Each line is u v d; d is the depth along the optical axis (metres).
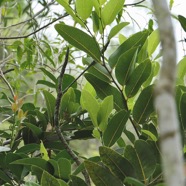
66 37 1.59
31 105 2.09
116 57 1.68
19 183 1.67
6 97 2.21
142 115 1.64
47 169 1.56
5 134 1.97
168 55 0.59
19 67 2.75
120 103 1.68
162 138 0.58
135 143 1.38
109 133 1.53
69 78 1.95
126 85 1.65
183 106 1.50
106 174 1.37
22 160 1.54
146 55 1.78
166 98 0.58
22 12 2.98
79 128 1.86
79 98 1.94
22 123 1.86
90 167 1.38
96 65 1.71
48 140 1.87
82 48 1.60
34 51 2.73
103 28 1.61
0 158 1.74
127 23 1.59
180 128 1.49
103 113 1.55
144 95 1.64
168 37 0.60
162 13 0.61
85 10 1.58
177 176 0.55
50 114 1.84
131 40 1.68
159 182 1.38
